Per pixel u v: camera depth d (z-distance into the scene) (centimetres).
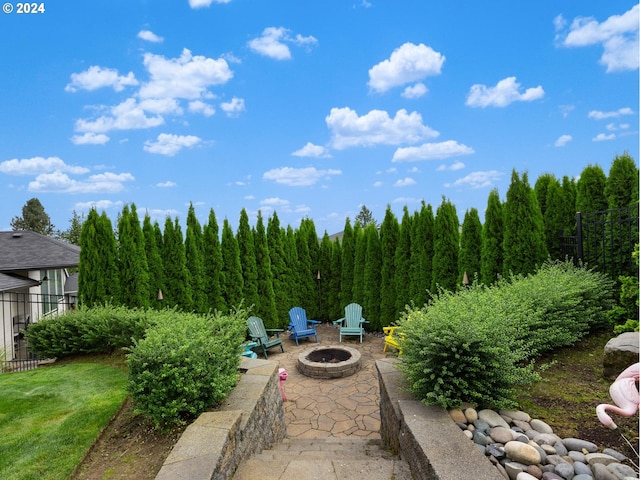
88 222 654
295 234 1024
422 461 206
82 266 651
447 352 271
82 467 244
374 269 900
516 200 591
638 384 212
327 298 1029
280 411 404
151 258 725
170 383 278
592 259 526
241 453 265
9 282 840
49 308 1176
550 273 475
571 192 611
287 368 642
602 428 235
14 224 3052
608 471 181
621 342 316
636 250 383
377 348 748
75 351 529
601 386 302
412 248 810
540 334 357
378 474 238
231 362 345
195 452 213
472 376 267
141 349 294
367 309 906
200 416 263
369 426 421
